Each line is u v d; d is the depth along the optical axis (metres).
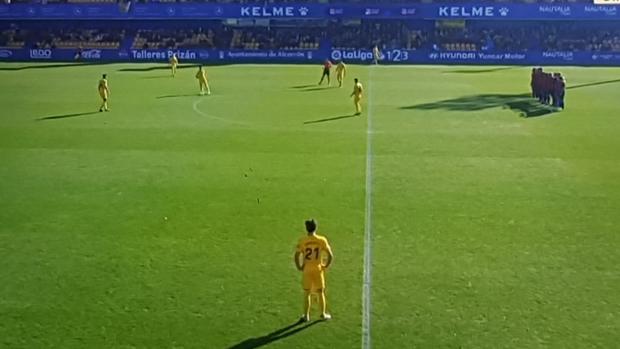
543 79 38.94
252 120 33.94
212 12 74.06
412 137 29.73
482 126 32.25
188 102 40.06
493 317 13.55
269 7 73.38
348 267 15.93
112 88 46.62
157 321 13.45
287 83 50.00
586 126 32.12
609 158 25.89
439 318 13.53
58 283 15.18
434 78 53.56
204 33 74.12
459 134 30.36
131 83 49.81
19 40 73.44
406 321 13.43
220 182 22.91
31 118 34.69
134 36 73.94
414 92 44.91
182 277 15.45
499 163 25.27
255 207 20.31
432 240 17.62
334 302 14.20
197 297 14.46
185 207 20.34
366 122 33.28
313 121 33.59
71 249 17.16
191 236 18.00
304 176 23.56
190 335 12.94
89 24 75.81
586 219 19.16
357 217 19.39
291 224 18.84
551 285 14.96
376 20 74.06
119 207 20.39
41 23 76.38
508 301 14.22
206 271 15.77
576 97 41.81
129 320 13.50
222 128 31.88
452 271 15.72
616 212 19.72
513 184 22.55
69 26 75.88
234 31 74.38
